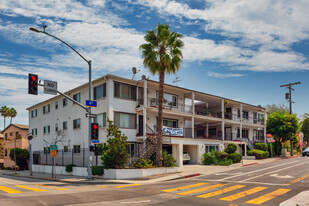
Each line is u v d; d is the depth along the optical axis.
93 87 29.53
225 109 40.16
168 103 33.00
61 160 31.64
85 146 30.31
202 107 42.25
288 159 35.97
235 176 20.78
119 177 21.03
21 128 46.38
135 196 12.85
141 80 28.73
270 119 44.94
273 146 43.16
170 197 12.59
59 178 24.14
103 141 27.36
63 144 34.12
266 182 17.30
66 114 34.34
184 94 35.34
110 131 23.23
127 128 28.14
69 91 33.25
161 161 24.39
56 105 36.97
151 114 30.89
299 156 43.72
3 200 11.62
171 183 18.17
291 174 20.64
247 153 41.12
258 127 45.81
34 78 16.91
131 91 29.27
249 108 45.94
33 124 42.69
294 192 13.73
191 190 14.67
